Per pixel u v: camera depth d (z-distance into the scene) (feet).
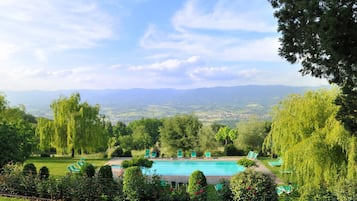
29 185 34.50
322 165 29.17
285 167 32.12
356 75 14.65
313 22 14.14
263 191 29.53
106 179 33.76
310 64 15.87
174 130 99.35
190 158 84.48
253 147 93.30
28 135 53.62
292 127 33.35
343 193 25.96
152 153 90.27
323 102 32.65
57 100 93.20
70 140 90.48
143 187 31.04
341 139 27.53
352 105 15.96
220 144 104.06
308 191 27.84
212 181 52.11
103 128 96.32
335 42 13.44
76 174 37.11
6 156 42.83
